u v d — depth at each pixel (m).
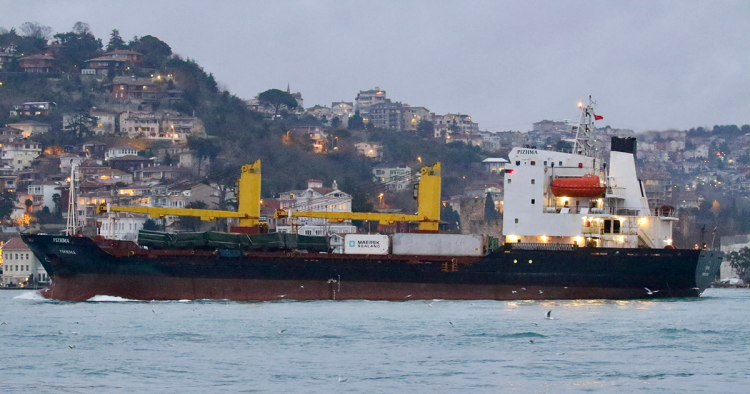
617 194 189.25
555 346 127.88
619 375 109.44
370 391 101.31
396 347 126.69
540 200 187.12
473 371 111.38
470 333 137.88
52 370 111.75
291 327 143.12
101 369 112.25
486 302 178.50
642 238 188.00
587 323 148.62
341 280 181.38
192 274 179.88
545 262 180.38
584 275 181.12
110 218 195.62
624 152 190.38
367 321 149.75
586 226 186.12
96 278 180.50
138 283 180.12
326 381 105.88
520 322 149.00
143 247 185.38
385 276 181.38
